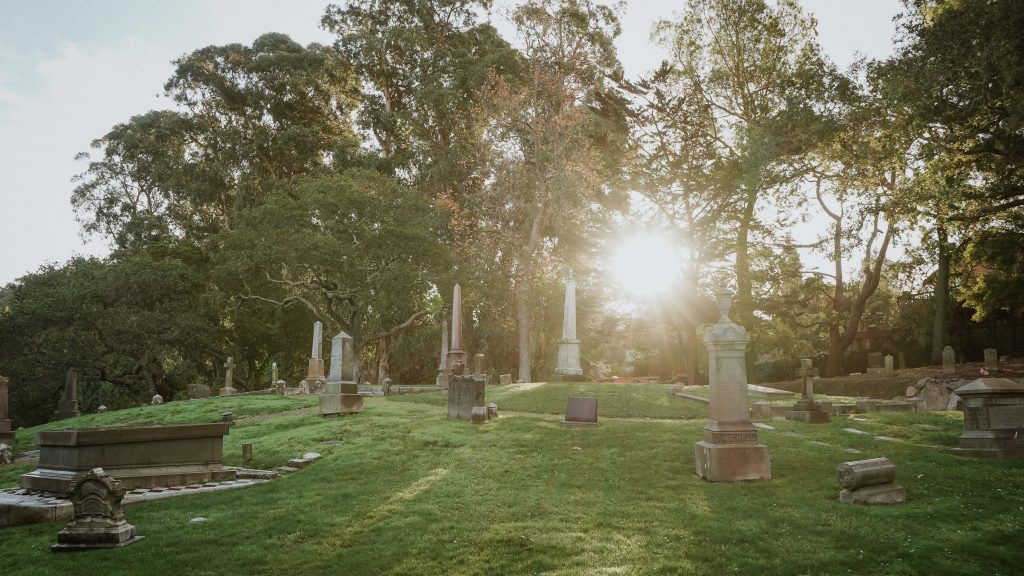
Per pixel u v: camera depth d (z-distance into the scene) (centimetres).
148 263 4703
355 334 4484
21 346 4316
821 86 3806
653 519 983
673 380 3903
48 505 1130
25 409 4638
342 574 810
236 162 5656
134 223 5997
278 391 3544
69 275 4578
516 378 5100
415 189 4875
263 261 4359
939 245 3981
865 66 3612
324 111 6069
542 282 4956
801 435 1633
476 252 4725
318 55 5631
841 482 1070
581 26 4531
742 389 1235
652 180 4291
